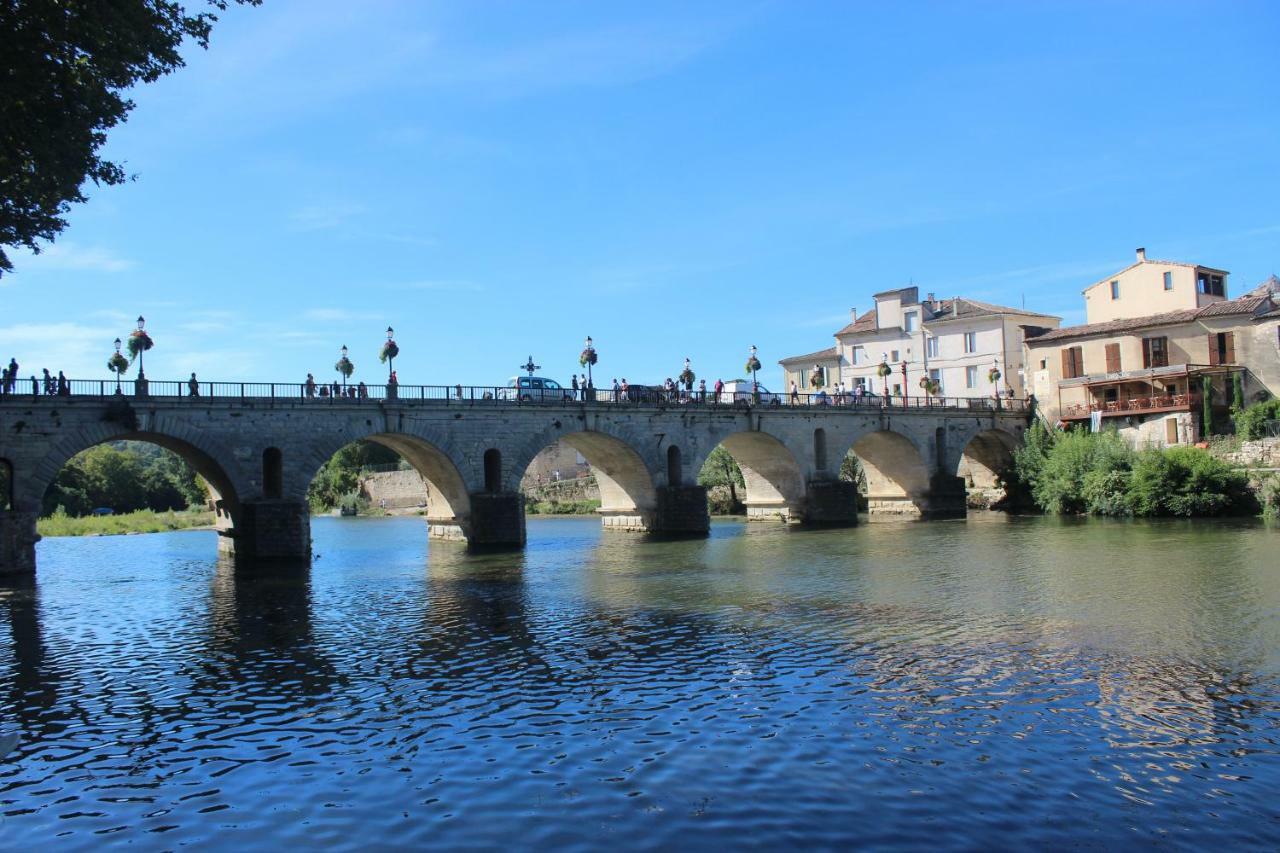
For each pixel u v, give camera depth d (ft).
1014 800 50.26
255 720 67.82
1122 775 53.42
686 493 212.43
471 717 67.10
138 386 148.46
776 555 163.63
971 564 142.10
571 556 169.78
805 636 91.25
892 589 119.55
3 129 66.18
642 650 86.94
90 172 75.46
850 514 236.02
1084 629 90.99
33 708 71.92
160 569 161.17
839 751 58.03
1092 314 287.69
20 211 75.61
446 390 182.80
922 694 69.92
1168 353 247.50
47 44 64.90
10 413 139.33
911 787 52.24
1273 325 228.22
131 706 72.08
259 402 159.12
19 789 55.47
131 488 386.52
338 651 89.66
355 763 58.34
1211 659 78.33
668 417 214.28
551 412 195.52
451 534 207.82
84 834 49.06
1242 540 160.15
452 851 45.91
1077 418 265.34
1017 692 69.87
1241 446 216.74
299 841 47.44
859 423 249.75
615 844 46.09
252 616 109.81
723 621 100.12
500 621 103.30
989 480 294.66
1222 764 54.95
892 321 323.37
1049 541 171.94
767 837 46.42
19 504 140.77
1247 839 45.50
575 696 71.77
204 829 49.26
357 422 170.71
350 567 157.79
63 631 102.89
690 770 55.42
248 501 158.40
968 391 302.86
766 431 232.12
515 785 53.88
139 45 68.69
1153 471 213.05
